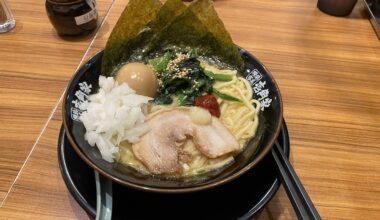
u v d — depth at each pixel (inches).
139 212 10.9
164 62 15.5
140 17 14.6
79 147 11.0
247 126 13.6
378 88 16.4
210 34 15.3
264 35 18.9
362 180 12.8
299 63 17.4
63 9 17.1
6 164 12.9
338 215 11.8
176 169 11.8
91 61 13.9
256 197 11.2
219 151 12.2
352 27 19.9
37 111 14.8
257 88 14.4
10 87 15.8
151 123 12.9
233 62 15.5
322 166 13.2
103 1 20.9
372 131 14.5
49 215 11.6
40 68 16.8
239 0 21.2
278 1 21.4
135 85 13.8
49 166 12.9
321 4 20.7
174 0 14.4
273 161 12.1
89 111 12.4
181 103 14.5
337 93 16.1
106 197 10.8
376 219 11.7
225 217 10.8
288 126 14.5
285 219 11.7
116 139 12.4
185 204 11.1
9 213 11.6
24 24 19.2
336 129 14.5
